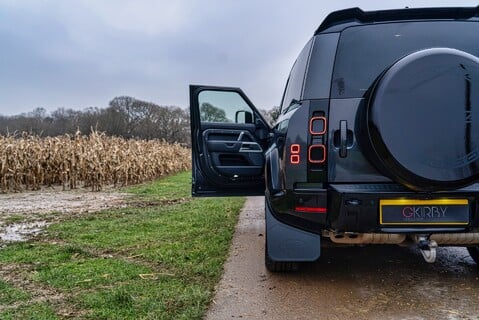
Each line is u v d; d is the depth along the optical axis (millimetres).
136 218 5266
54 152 10352
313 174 2275
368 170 2221
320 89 2311
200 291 2426
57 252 3443
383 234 2207
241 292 2479
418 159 2006
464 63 2035
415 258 3277
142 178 12156
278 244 2475
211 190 3807
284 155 2350
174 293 2396
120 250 3535
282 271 2830
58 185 10977
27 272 2881
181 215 5508
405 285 2584
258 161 3795
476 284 2580
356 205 2152
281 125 2543
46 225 4875
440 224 2129
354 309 2188
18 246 3695
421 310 2152
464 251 3465
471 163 2008
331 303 2283
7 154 9461
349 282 2666
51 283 2609
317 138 2273
